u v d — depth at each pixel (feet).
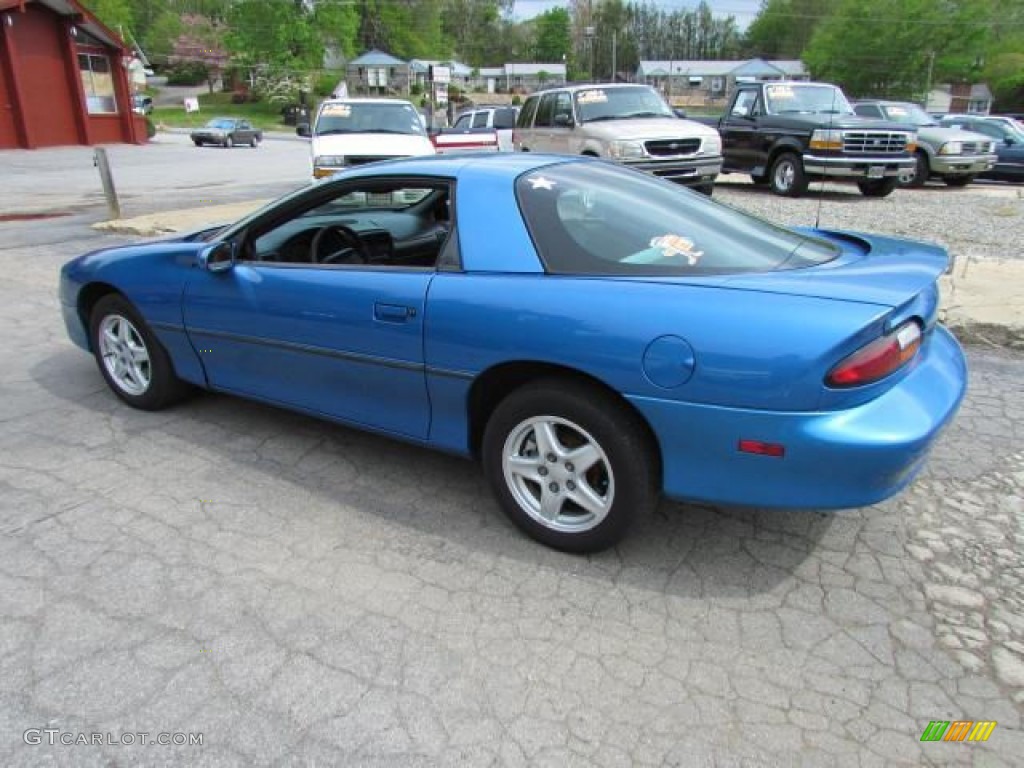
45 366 16.93
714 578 9.20
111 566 9.38
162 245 13.93
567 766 6.56
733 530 10.28
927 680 7.56
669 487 8.68
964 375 9.65
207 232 14.78
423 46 310.45
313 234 13.17
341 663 7.77
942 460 12.30
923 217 36.35
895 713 7.15
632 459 8.77
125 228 34.27
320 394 11.60
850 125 41.52
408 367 10.21
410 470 12.01
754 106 46.73
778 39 327.47
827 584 9.09
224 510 10.75
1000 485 11.48
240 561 9.52
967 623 8.41
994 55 203.10
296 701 7.27
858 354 7.77
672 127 37.76
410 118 41.52
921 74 192.03
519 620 8.44
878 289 8.21
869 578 9.21
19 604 8.65
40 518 10.49
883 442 7.75
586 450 9.13
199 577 9.18
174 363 13.60
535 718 7.08
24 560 9.50
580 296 8.82
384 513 10.70
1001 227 33.42
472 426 10.19
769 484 8.17
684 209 10.50
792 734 6.91
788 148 44.19
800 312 7.95
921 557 9.66
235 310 12.11
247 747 6.75
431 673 7.64
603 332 8.52
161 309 13.16
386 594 8.89
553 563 9.52
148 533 10.14
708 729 6.96
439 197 12.56
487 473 10.11
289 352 11.62
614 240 9.45
